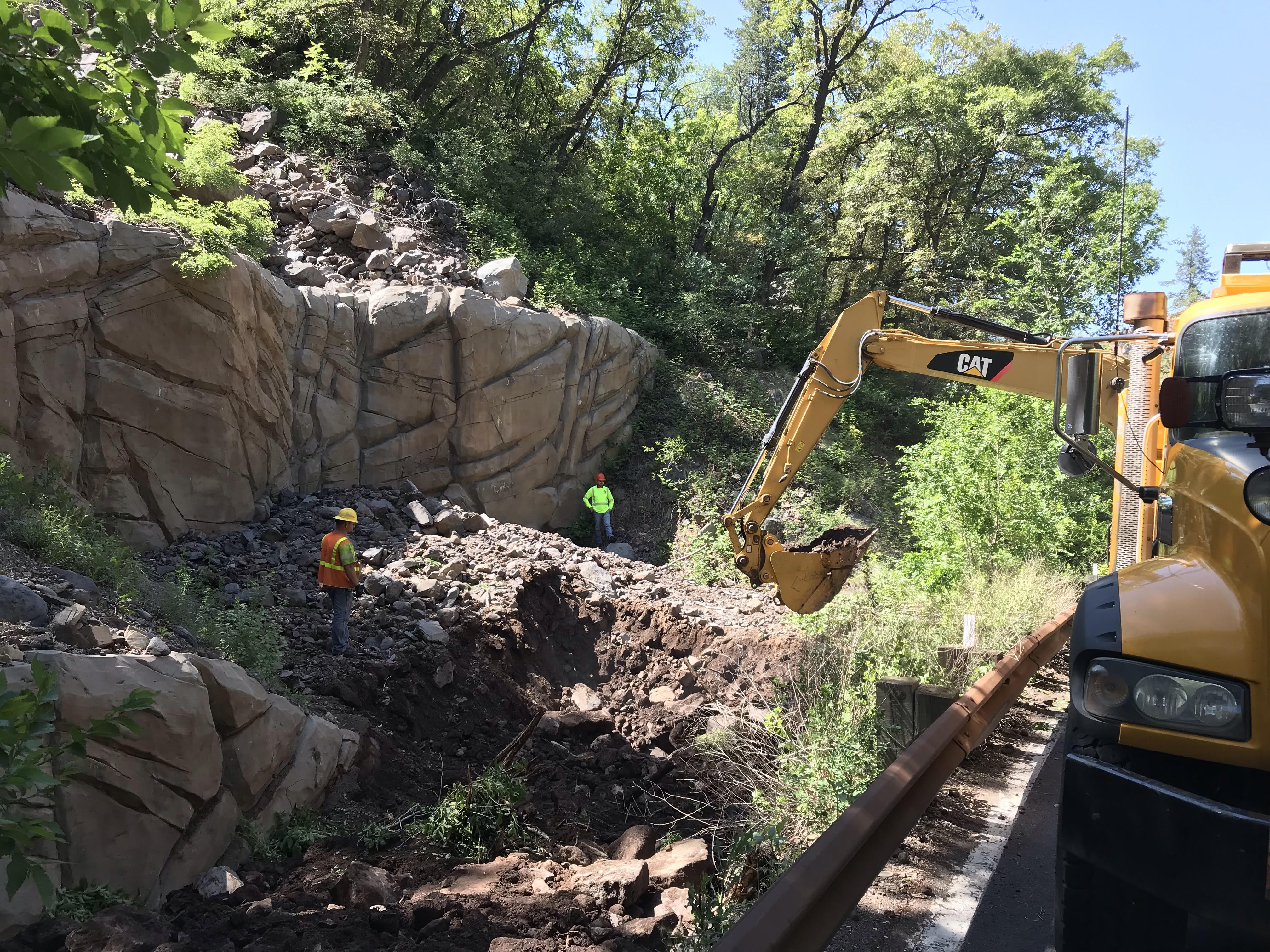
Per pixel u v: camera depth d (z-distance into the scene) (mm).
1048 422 16562
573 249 25984
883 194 31656
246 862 6371
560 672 12023
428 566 12617
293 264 16906
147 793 5695
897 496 19609
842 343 9109
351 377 15953
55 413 10508
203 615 8484
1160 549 4551
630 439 22031
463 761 9008
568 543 15859
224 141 14555
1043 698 8578
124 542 11195
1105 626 3455
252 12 22141
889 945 3754
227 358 12656
